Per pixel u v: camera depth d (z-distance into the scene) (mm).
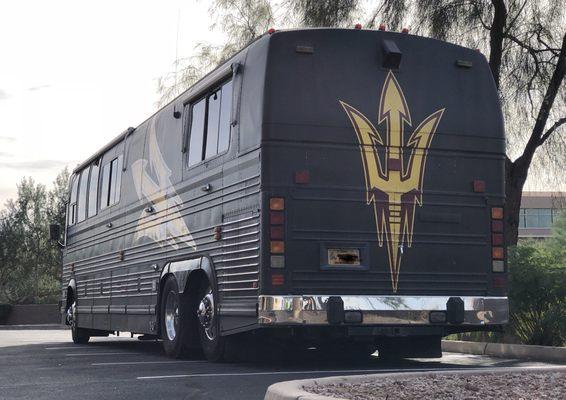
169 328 12898
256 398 7715
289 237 9820
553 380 7754
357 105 10289
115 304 16016
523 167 18125
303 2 19812
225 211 10898
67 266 20766
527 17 19188
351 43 10438
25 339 23375
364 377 7695
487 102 10977
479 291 10594
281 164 9922
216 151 11391
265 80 10070
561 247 14797
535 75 19047
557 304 13461
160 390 8422
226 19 23688
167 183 13320
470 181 10727
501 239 10789
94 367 11375
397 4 18938
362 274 10039
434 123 10625
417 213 10391
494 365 11484
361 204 10141
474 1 18484
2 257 49938
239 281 10336
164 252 13266
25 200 51281
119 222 16047
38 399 7969
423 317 10211
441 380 7742
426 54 10750
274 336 10445
